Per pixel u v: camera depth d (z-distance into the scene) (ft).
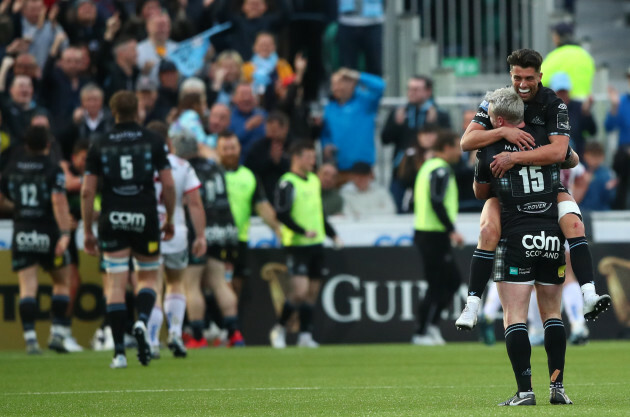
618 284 155.84
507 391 76.43
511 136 62.54
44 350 145.89
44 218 128.47
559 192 63.67
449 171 146.20
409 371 99.66
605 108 173.37
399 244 157.48
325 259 156.25
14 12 171.83
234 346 144.25
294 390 79.25
